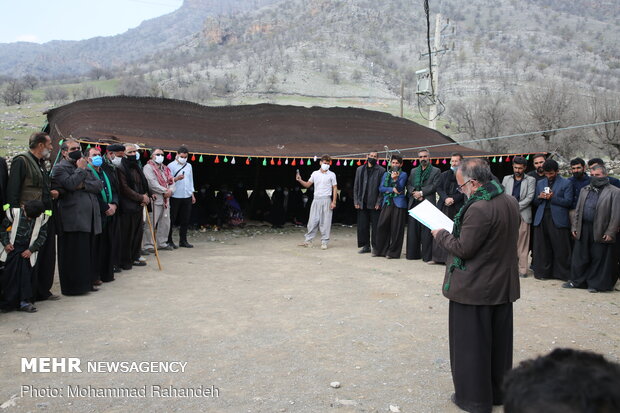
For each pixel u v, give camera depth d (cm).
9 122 4919
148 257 914
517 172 805
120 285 707
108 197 714
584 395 89
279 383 401
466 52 15975
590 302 655
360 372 425
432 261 905
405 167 1593
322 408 360
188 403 365
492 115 3778
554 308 625
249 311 591
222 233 1280
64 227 630
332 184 1064
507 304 360
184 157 1021
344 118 1578
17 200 558
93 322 541
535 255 800
